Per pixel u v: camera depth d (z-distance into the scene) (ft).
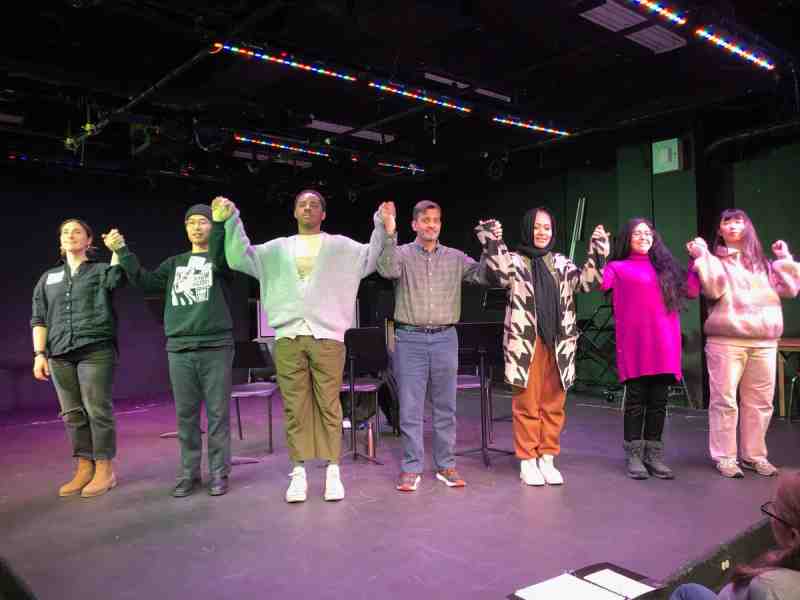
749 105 20.18
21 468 13.83
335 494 10.44
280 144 23.94
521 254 11.35
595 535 8.59
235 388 15.23
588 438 15.34
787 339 19.10
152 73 18.72
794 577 3.72
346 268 10.80
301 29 16.37
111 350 11.55
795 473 4.06
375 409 14.93
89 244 11.90
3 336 25.18
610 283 11.69
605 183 25.68
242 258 10.47
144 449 15.46
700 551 7.97
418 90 18.98
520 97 21.63
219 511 10.10
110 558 8.22
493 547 8.23
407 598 6.84
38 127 22.25
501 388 26.61
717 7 14.89
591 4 15.30
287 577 7.47
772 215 20.57
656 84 19.74
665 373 11.32
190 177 27.78
